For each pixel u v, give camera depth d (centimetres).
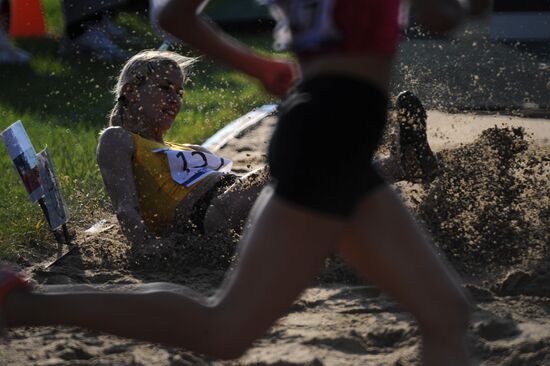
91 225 1587
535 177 1526
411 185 1468
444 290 715
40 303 745
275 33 758
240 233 1355
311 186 703
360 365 977
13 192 1712
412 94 1335
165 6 773
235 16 4541
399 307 1141
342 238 741
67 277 1284
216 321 725
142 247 1337
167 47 3509
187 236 1350
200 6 776
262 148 2244
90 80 3170
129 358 1003
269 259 711
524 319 1095
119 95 1388
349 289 1201
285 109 726
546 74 3350
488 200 1398
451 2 686
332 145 702
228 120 2588
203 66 3494
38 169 1423
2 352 1025
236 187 1351
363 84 716
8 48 3456
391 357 998
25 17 4056
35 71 3300
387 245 716
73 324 744
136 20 4275
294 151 706
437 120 2436
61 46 3672
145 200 1359
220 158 1427
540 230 1363
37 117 2519
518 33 4319
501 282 1198
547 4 4294
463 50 3931
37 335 1081
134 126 1384
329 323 1094
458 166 1447
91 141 2197
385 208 720
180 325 732
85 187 1770
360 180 714
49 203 1430
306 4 727
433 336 716
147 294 742
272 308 720
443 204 1381
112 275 1292
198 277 1288
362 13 714
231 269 1277
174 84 1388
